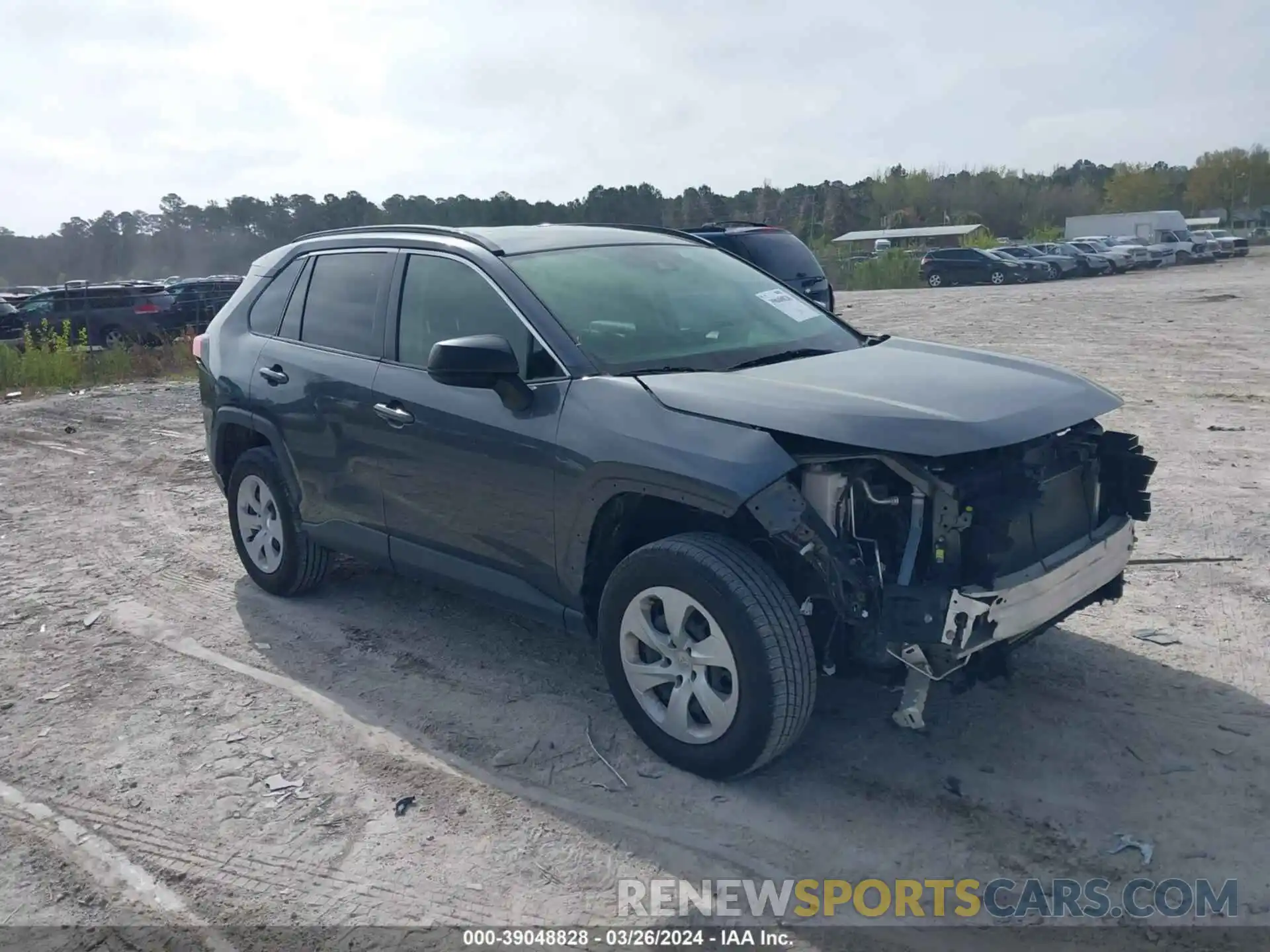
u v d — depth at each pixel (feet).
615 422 12.46
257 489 18.78
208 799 12.53
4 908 10.75
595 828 11.59
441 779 12.72
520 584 14.16
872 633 11.20
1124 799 11.66
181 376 54.03
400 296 15.84
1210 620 16.15
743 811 11.76
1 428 38.19
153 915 10.55
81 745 13.93
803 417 11.41
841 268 138.00
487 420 13.84
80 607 19.19
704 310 15.15
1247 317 62.28
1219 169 301.63
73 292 69.26
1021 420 11.57
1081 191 313.73
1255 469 24.68
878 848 11.03
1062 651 15.24
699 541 11.93
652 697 12.77
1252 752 12.43
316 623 17.80
